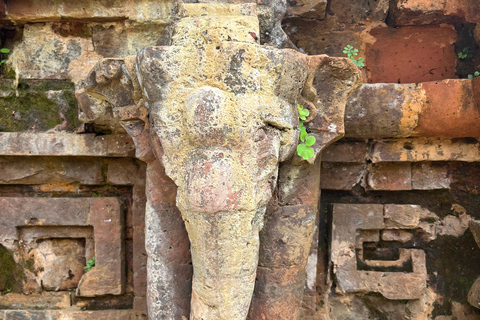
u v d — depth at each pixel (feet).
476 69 9.07
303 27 9.46
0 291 9.29
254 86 5.47
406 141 8.86
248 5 6.70
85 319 9.08
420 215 9.40
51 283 9.25
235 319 5.63
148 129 6.75
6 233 8.95
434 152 8.77
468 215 9.25
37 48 8.55
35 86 8.65
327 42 9.50
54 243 9.38
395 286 9.05
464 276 9.20
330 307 9.48
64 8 8.04
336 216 9.28
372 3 9.33
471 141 8.65
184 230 7.32
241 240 5.44
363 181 9.39
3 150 8.29
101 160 8.97
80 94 7.60
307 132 6.84
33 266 9.23
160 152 5.98
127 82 6.44
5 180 8.85
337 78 6.55
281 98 5.79
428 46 9.37
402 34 9.41
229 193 5.29
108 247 9.04
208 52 5.48
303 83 6.13
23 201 8.92
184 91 5.53
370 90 8.04
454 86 7.79
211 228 5.33
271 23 7.36
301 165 7.16
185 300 7.22
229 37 5.59
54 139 8.38
